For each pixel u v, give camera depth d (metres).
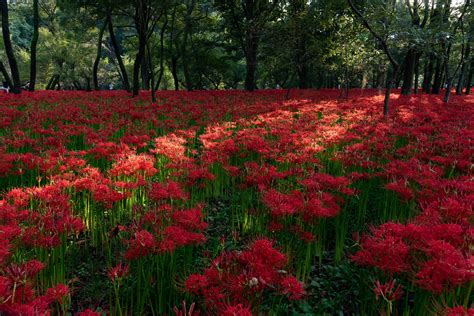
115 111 12.86
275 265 2.85
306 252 3.89
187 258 3.69
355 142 8.75
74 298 3.80
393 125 10.02
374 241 3.08
